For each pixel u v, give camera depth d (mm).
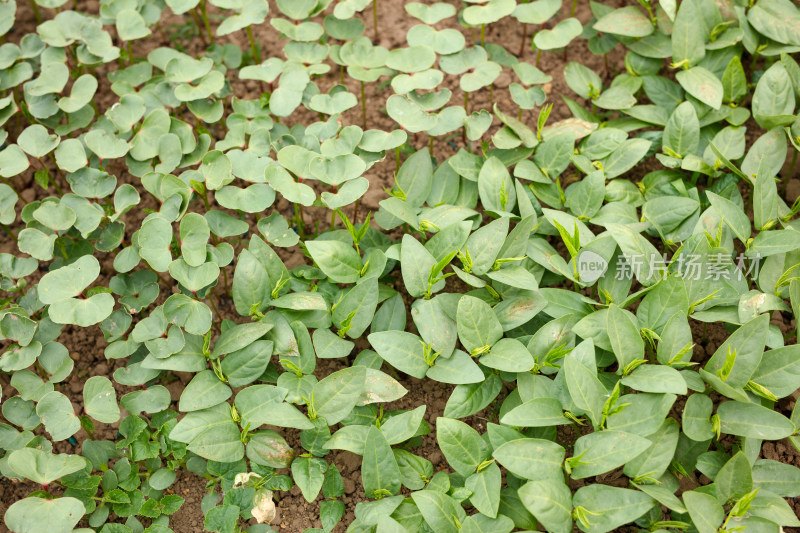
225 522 1049
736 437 1099
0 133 1206
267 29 1387
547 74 1330
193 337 1121
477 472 1055
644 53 1269
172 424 1096
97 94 1333
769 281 1121
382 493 1059
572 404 1066
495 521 1031
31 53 1255
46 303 1106
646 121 1245
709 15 1244
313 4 1286
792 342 1139
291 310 1142
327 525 1065
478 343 1093
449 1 1390
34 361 1121
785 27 1233
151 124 1208
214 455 1062
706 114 1235
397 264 1197
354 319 1118
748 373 1058
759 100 1212
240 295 1124
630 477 1046
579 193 1178
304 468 1071
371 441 1050
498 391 1098
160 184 1168
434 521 1028
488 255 1124
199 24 1385
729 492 1031
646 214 1166
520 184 1179
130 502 1073
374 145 1178
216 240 1229
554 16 1364
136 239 1150
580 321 1093
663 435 1050
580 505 1020
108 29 1380
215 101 1244
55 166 1288
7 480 1119
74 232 1181
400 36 1367
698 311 1109
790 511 1027
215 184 1157
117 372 1113
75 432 1102
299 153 1168
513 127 1209
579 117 1246
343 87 1240
